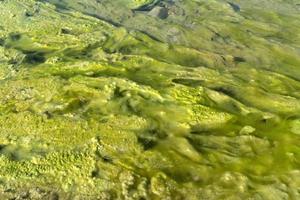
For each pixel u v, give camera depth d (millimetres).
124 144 10289
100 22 18344
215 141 10305
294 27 17750
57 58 14789
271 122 10828
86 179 9430
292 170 9391
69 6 20391
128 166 9680
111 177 9445
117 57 14656
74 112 11469
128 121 11000
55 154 10156
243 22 18203
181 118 11055
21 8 19844
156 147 10180
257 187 9055
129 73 13359
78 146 10336
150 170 9570
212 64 14492
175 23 18266
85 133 10703
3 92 12680
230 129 10641
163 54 15156
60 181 9461
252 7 19969
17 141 10672
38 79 13211
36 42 16547
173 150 10070
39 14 19266
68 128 10891
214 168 9578
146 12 19672
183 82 12641
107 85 12445
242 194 8914
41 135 10766
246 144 10164
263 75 13461
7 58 15273
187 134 10555
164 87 12328
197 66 14297
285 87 12734
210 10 19594
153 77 13016
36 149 10383
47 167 9820
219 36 17062
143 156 9930
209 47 16203
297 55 15406
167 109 11375
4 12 19516
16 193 9266
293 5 20094
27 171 9758
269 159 9742
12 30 17844
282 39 16750
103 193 9102
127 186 9203
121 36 16703
